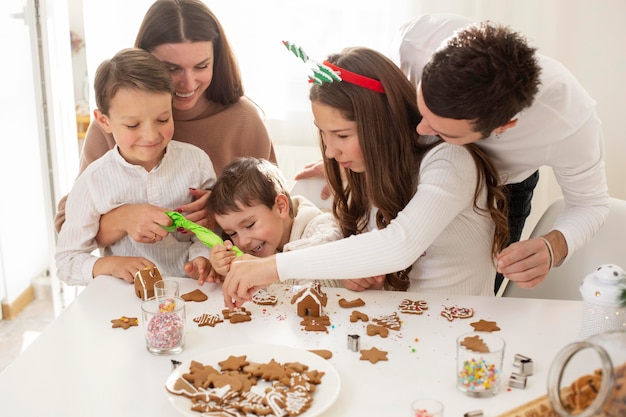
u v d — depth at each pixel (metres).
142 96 1.46
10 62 2.58
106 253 1.69
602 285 1.11
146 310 1.17
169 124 1.54
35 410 1.00
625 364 0.76
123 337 1.21
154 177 1.60
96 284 1.43
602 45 2.37
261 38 2.52
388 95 1.34
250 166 1.64
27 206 2.77
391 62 1.37
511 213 1.73
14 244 2.69
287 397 0.99
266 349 1.13
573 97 1.35
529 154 1.40
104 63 1.50
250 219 1.60
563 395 0.81
